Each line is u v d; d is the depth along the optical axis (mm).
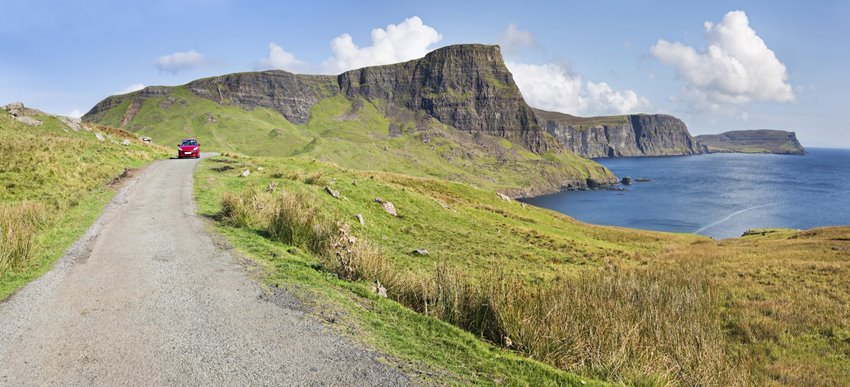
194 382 5555
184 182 27672
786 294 19344
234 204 17859
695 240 57250
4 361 5996
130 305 8219
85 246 12648
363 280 11273
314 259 13469
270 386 5527
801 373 11352
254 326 7418
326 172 41406
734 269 26141
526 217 52750
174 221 16703
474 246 26938
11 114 51438
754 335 14359
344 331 7461
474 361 6895
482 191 65188
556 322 8586
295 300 8852
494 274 11289
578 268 24438
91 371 5766
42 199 18984
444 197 49219
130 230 14922
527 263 24141
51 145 31281
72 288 9109
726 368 9406
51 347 6445
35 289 8969
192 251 12484
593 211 154750
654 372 7707
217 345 6645
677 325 10844
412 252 22031
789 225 113688
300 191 27297
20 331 6973
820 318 15797
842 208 142500
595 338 8305
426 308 9602
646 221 128250
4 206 14914
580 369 7645
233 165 38781
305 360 6285
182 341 6734
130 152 42938
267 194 22562
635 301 12953
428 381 5945
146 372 5777
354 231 23891
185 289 9203
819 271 25016
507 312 8938
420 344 7348
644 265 27500
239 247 13328
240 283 9750
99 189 23406
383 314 8680
